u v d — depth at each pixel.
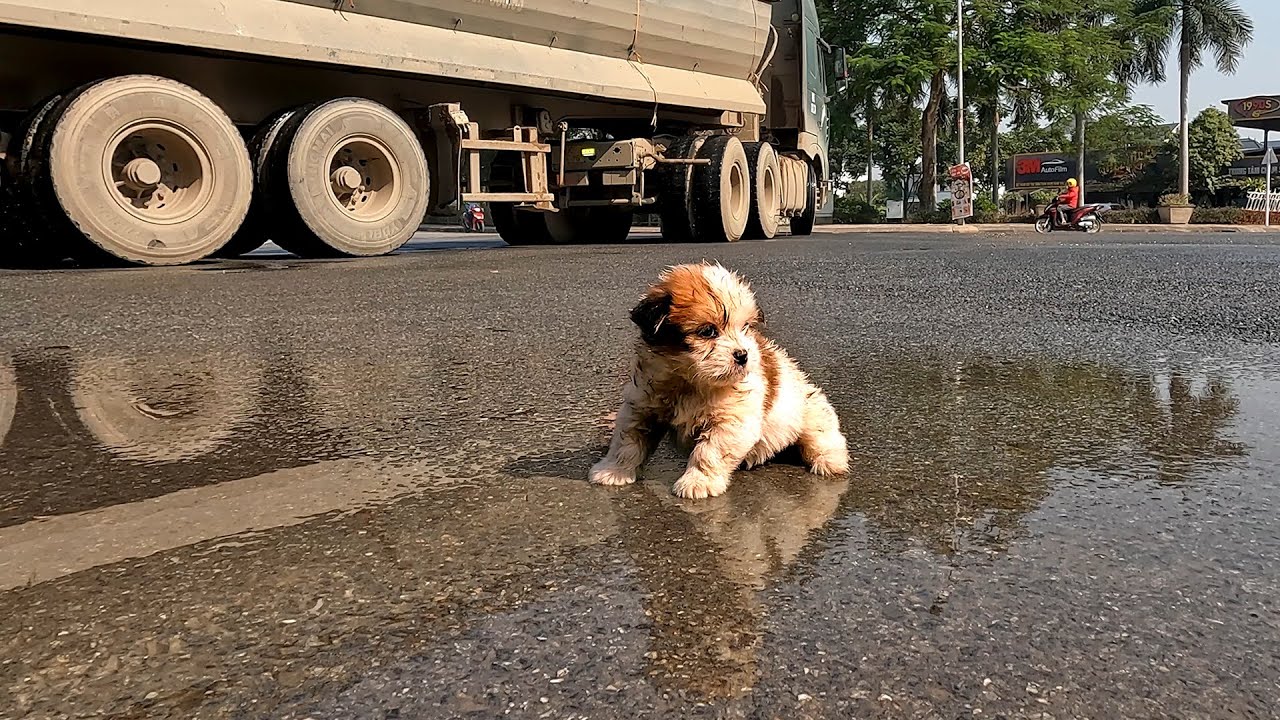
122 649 1.28
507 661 1.23
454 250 9.26
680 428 2.03
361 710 1.12
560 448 2.32
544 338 3.92
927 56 31.05
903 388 3.04
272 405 2.78
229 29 6.57
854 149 49.16
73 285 5.48
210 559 1.60
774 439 2.11
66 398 2.86
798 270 7.03
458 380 3.12
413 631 1.32
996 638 1.28
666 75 10.23
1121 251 9.27
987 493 1.95
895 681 1.17
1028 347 3.80
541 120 9.55
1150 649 1.25
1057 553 1.59
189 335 3.95
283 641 1.29
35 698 1.16
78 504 1.91
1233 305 5.06
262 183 7.44
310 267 6.78
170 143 6.73
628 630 1.31
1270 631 1.30
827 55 15.04
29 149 6.25
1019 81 31.50
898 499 1.91
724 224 11.05
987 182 52.72
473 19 8.19
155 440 2.40
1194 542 1.64
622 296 5.25
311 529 1.75
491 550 1.63
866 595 1.42
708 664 1.21
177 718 1.11
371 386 3.03
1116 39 37.03
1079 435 2.43
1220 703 1.12
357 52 7.27
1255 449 2.27
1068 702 1.12
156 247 6.65
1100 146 42.03
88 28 5.93
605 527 1.74
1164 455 2.22
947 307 5.01
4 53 6.14
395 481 2.05
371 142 7.79
